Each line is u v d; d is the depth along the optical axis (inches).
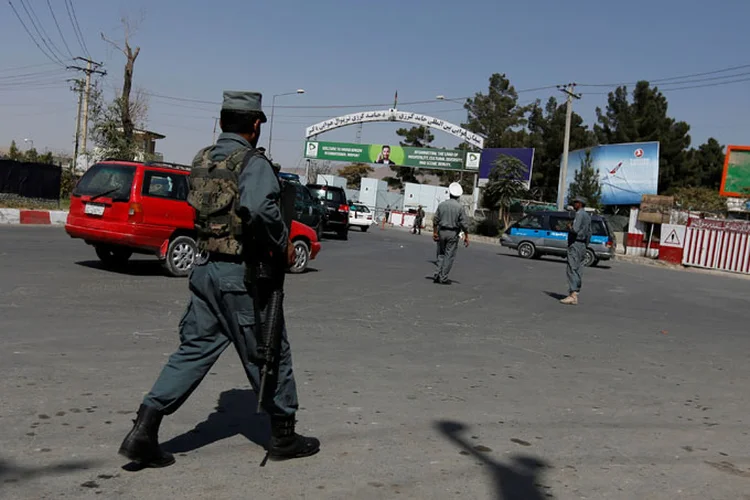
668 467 158.7
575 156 2030.0
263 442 158.1
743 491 146.8
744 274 1072.8
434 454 157.3
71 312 297.0
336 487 135.3
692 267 1122.7
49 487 127.8
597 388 230.5
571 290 466.3
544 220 1028.5
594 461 159.6
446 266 523.5
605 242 962.1
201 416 174.6
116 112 1107.9
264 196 127.3
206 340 138.7
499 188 1792.6
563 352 290.0
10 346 230.4
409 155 2082.9
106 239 421.4
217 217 132.7
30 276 386.6
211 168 134.6
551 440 172.7
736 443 179.8
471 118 2896.2
